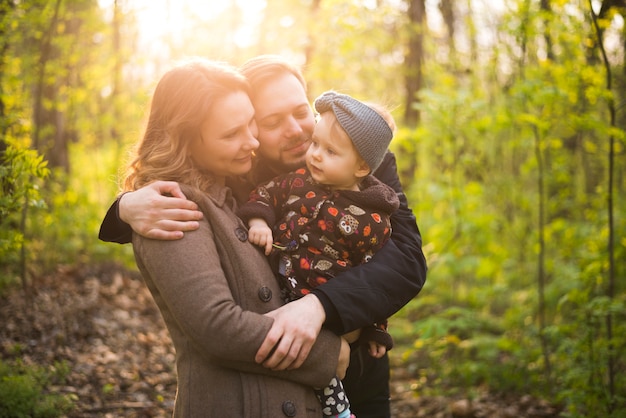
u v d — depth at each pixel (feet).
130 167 6.41
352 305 5.91
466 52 22.36
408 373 17.37
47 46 16.57
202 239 5.73
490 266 20.40
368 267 6.17
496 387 15.96
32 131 17.53
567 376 13.47
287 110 6.38
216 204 6.06
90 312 17.48
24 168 10.03
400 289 6.24
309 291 6.14
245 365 5.74
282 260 6.24
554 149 17.71
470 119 19.24
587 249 17.57
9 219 15.43
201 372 5.89
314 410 6.07
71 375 13.65
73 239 21.93
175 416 6.08
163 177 6.01
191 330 5.53
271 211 6.28
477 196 20.97
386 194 6.35
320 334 5.93
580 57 15.23
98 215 23.11
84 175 25.09
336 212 6.15
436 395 15.69
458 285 22.81
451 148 20.83
